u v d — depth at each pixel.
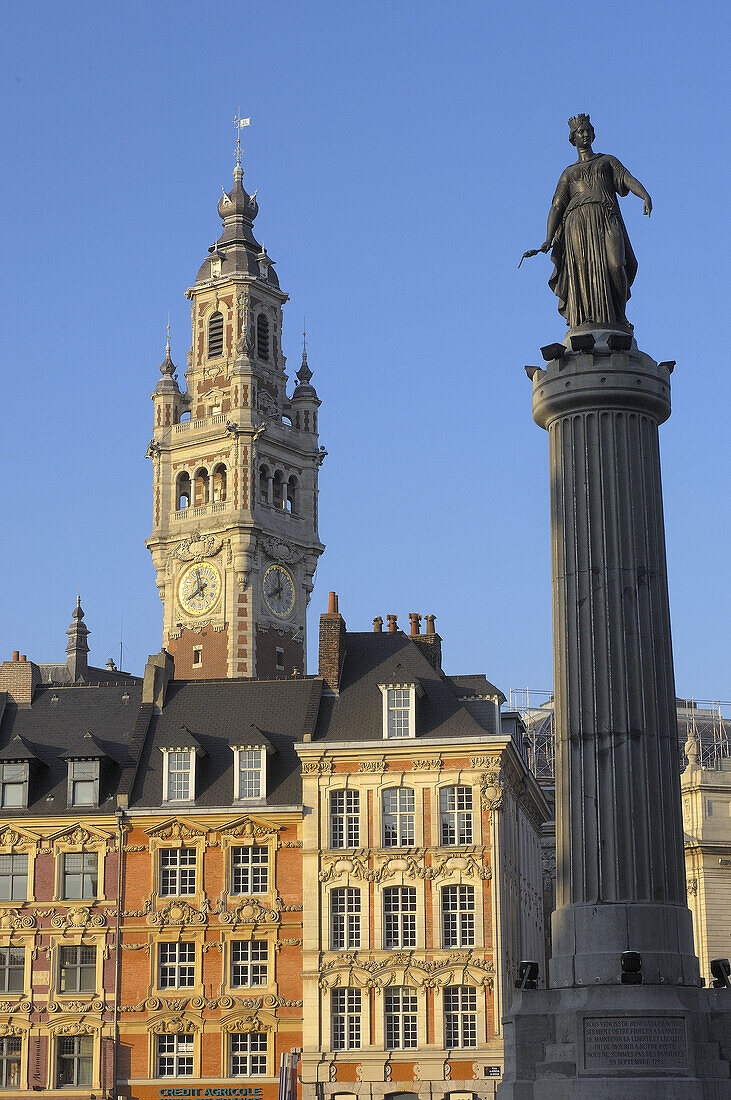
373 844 79.56
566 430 37.59
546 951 120.69
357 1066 76.19
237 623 153.00
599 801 35.31
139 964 79.88
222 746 84.25
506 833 80.88
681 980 34.12
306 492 165.00
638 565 36.56
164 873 81.19
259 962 79.25
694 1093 32.44
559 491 37.47
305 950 78.19
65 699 89.19
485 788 79.44
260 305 166.38
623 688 35.81
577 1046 33.19
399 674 83.00
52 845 82.06
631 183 38.75
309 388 167.50
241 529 153.88
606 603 36.31
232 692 87.25
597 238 38.72
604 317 38.56
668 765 35.84
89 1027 79.12
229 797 82.12
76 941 80.50
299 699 86.00
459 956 77.12
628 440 37.19
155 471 160.75
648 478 37.25
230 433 156.75
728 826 126.56
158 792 82.56
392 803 80.12
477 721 82.75
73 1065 79.25
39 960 80.50
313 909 78.94
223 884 80.31
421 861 78.81
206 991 79.06
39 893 81.44
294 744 81.25
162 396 162.00
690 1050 33.03
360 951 77.88
